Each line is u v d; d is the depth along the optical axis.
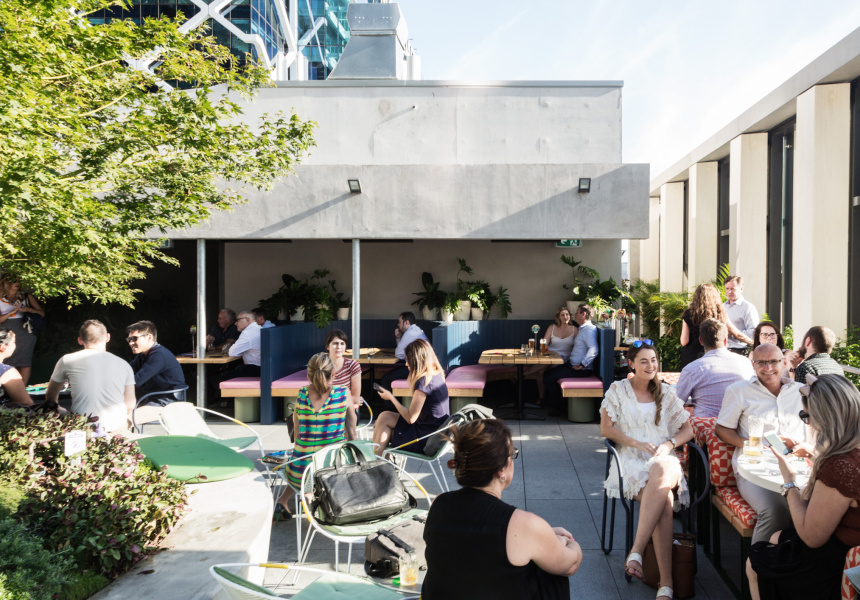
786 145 11.37
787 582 3.06
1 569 2.58
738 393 4.25
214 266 16.52
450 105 10.62
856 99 8.87
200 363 9.13
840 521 2.89
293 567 2.89
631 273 20.78
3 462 3.85
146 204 6.21
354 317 9.08
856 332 8.64
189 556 3.18
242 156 7.19
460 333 10.34
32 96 4.16
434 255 11.22
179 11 5.87
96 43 4.94
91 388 5.12
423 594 2.29
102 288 8.07
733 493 4.14
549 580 2.27
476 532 2.18
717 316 6.94
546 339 9.69
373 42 11.44
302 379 8.87
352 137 10.72
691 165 14.64
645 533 3.83
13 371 5.45
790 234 11.32
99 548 2.89
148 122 5.72
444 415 5.75
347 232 8.84
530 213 8.64
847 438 2.84
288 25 43.47
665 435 4.46
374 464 4.17
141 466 4.20
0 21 4.00
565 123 10.52
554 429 8.23
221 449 4.93
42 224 4.67
